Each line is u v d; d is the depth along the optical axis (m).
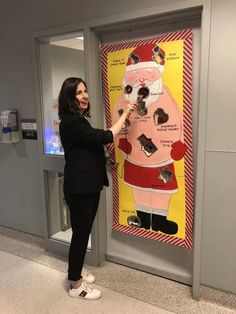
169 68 2.03
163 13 1.93
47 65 2.71
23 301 2.12
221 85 1.85
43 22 2.50
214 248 2.06
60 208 2.92
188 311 1.99
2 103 2.98
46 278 2.40
